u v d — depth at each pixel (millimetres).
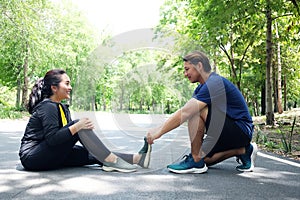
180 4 15367
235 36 14172
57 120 3686
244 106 3752
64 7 23500
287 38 11352
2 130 9242
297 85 29672
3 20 16234
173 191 2988
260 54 14375
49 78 3805
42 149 3676
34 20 17625
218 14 9273
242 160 3912
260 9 9719
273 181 3416
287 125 10930
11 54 19297
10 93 43562
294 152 5547
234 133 3660
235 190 3041
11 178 3410
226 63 15938
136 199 2742
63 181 3305
